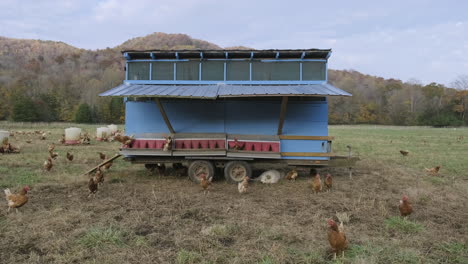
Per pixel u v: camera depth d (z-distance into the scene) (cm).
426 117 6844
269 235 507
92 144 2028
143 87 865
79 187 830
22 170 1040
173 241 489
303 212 638
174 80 944
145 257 431
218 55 943
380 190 851
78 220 568
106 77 8012
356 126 6175
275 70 938
